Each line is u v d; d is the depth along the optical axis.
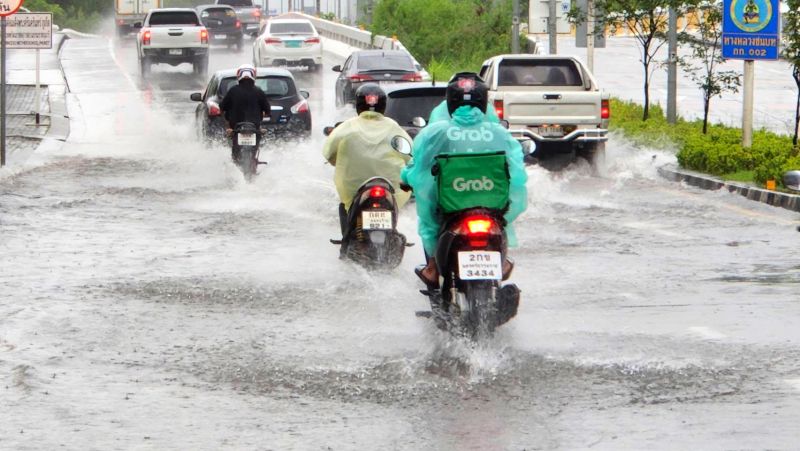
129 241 29.50
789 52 45.34
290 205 36.28
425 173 18.48
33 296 22.75
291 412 15.26
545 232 31.31
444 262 17.91
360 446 13.89
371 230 24.69
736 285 23.78
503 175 17.86
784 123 64.88
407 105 40.09
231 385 16.55
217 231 31.19
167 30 91.75
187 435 14.34
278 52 97.00
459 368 17.27
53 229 31.38
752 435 14.08
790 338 19.05
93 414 15.18
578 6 70.31
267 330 19.94
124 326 20.23
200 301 22.38
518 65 49.38
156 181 42.44
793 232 31.19
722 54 43.91
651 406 15.34
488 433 14.32
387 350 18.42
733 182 40.44
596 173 47.00
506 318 17.83
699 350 18.28
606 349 18.38
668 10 58.25
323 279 24.47
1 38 46.09
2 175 42.66
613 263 26.52
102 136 58.91
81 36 147.25
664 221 33.41
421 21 111.38
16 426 14.66
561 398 15.75
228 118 41.78
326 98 79.31
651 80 92.75
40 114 66.00
